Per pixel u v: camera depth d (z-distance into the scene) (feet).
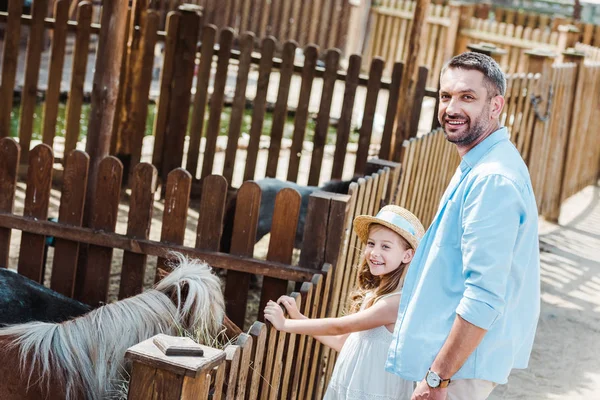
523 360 8.68
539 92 26.84
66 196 13.99
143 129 25.76
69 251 14.14
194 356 7.02
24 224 14.05
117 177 13.73
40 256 14.26
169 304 9.53
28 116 25.85
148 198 13.65
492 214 7.61
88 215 15.96
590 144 33.83
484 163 7.91
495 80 8.05
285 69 25.32
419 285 8.20
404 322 8.25
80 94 25.64
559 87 28.14
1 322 11.38
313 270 12.65
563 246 26.32
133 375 6.99
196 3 58.08
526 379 16.08
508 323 8.11
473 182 7.86
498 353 8.11
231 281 13.39
